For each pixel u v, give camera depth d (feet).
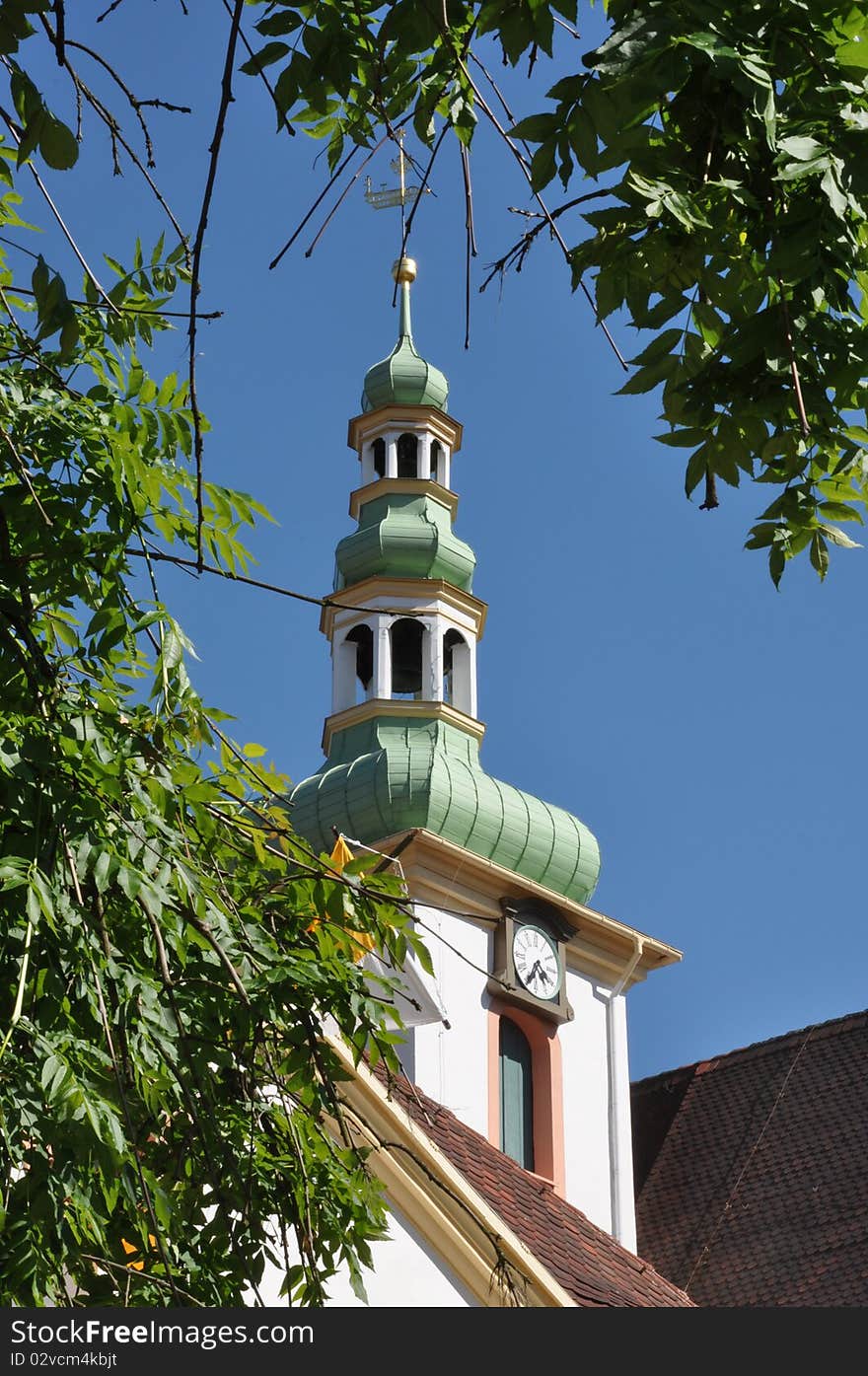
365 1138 33.78
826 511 25.89
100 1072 26.40
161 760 27.96
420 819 159.84
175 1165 30.89
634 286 24.71
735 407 25.02
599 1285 70.74
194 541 29.84
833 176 23.13
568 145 23.02
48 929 25.79
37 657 27.17
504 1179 78.95
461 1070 148.66
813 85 23.52
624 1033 161.99
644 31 22.43
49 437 29.22
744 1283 124.88
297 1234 31.55
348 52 23.59
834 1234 123.85
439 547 173.17
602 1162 152.56
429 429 183.52
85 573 28.58
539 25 22.56
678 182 23.71
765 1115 143.43
